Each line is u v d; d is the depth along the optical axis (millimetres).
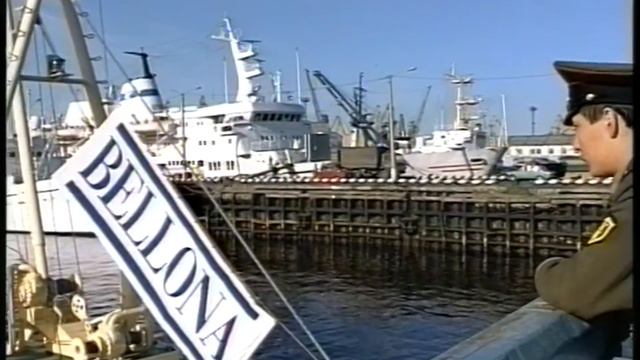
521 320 1906
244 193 52594
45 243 7695
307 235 50344
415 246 46156
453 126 60094
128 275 2592
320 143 66188
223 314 2777
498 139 58406
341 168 61156
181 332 2662
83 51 7828
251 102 62656
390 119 59219
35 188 7293
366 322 27609
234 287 2814
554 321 1892
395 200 47188
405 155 58969
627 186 1886
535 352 1762
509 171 52875
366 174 57781
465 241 44375
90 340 6965
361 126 68750
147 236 2623
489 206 43469
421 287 35125
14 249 7309
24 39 6945
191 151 62406
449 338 25641
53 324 7254
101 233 2588
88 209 2594
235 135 61750
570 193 39375
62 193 2590
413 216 46375
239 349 2822
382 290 34406
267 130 63094
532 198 41406
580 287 1896
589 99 2045
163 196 2656
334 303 31281
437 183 45938
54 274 8445
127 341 6738
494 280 36219
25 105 7277
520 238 42188
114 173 2596
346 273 39375
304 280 37438
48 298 7309
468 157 56500
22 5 6945
